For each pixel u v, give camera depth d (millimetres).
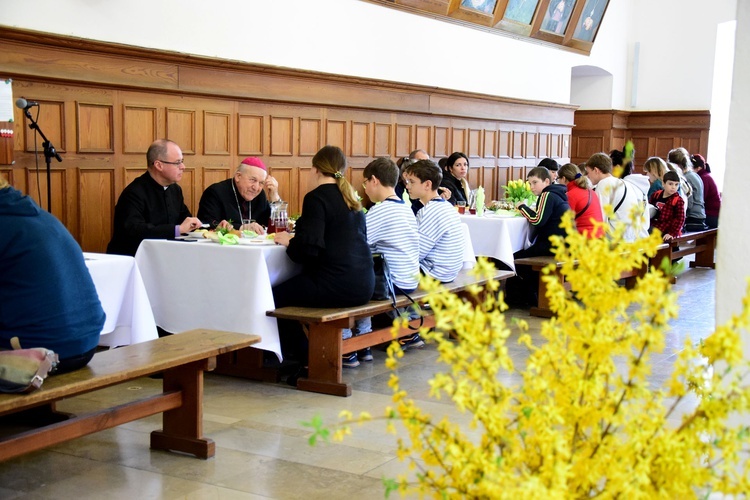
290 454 3891
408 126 10523
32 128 5723
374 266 5293
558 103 13773
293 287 5094
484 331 1546
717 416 1494
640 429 1528
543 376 1589
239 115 8211
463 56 11391
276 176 8719
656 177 10445
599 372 1552
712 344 1504
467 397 1547
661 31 15898
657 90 16031
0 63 6078
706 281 9867
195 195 7832
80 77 6633
